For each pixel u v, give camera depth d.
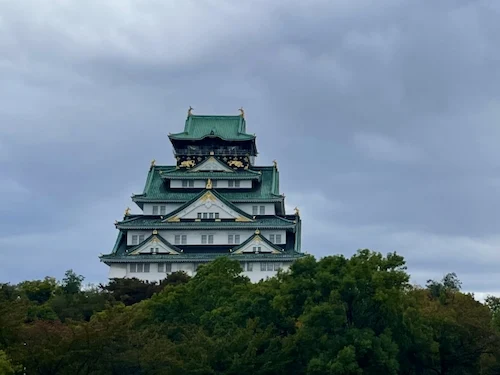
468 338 80.38
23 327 60.62
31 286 125.81
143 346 65.69
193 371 64.44
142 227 151.38
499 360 82.50
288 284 74.94
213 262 111.00
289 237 156.00
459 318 81.75
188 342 69.38
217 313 85.81
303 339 68.81
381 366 67.62
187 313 92.06
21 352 57.28
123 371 62.66
